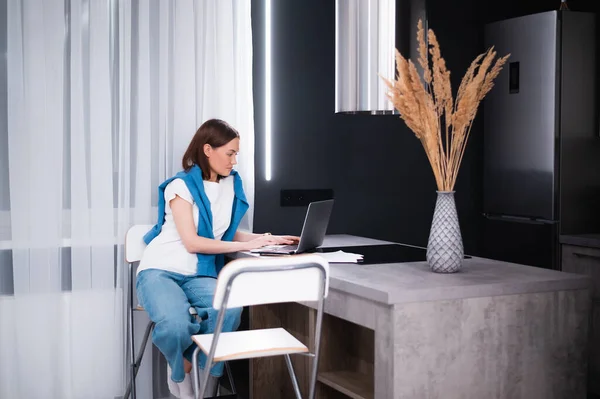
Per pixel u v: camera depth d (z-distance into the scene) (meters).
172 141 3.71
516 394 2.53
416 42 3.42
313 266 2.30
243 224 3.85
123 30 3.58
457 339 2.41
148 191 3.65
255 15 3.90
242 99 3.81
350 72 3.35
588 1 4.43
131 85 3.63
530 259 4.11
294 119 4.01
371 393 2.65
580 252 3.82
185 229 3.21
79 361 3.54
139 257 3.43
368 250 3.35
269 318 3.46
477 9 4.45
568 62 3.93
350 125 4.14
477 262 2.96
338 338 2.98
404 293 2.32
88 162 3.55
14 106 3.37
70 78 3.50
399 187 4.30
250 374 3.40
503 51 4.24
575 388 2.63
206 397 3.58
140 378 3.71
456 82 4.40
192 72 3.71
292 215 4.02
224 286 2.21
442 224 2.68
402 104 2.67
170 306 2.97
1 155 3.40
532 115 4.05
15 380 3.43
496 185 4.31
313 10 4.04
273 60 3.95
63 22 3.46
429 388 2.38
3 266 3.42
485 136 4.37
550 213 3.95
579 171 3.99
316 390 3.00
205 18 3.75
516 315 2.51
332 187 4.12
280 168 3.99
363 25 3.31
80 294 3.52
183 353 2.95
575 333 2.62
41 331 3.45
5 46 3.38
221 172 3.38
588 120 4.00
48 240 3.45
